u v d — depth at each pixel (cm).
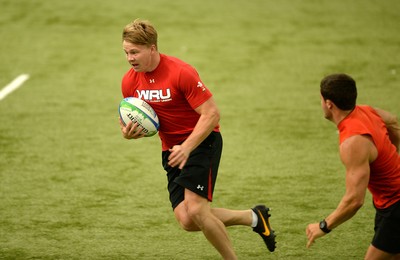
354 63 4184
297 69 4100
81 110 3481
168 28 4947
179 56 4372
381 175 1581
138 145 3033
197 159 1803
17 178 2645
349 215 1533
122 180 2628
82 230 2191
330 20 5134
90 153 2927
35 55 4412
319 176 2639
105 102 3603
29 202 2419
